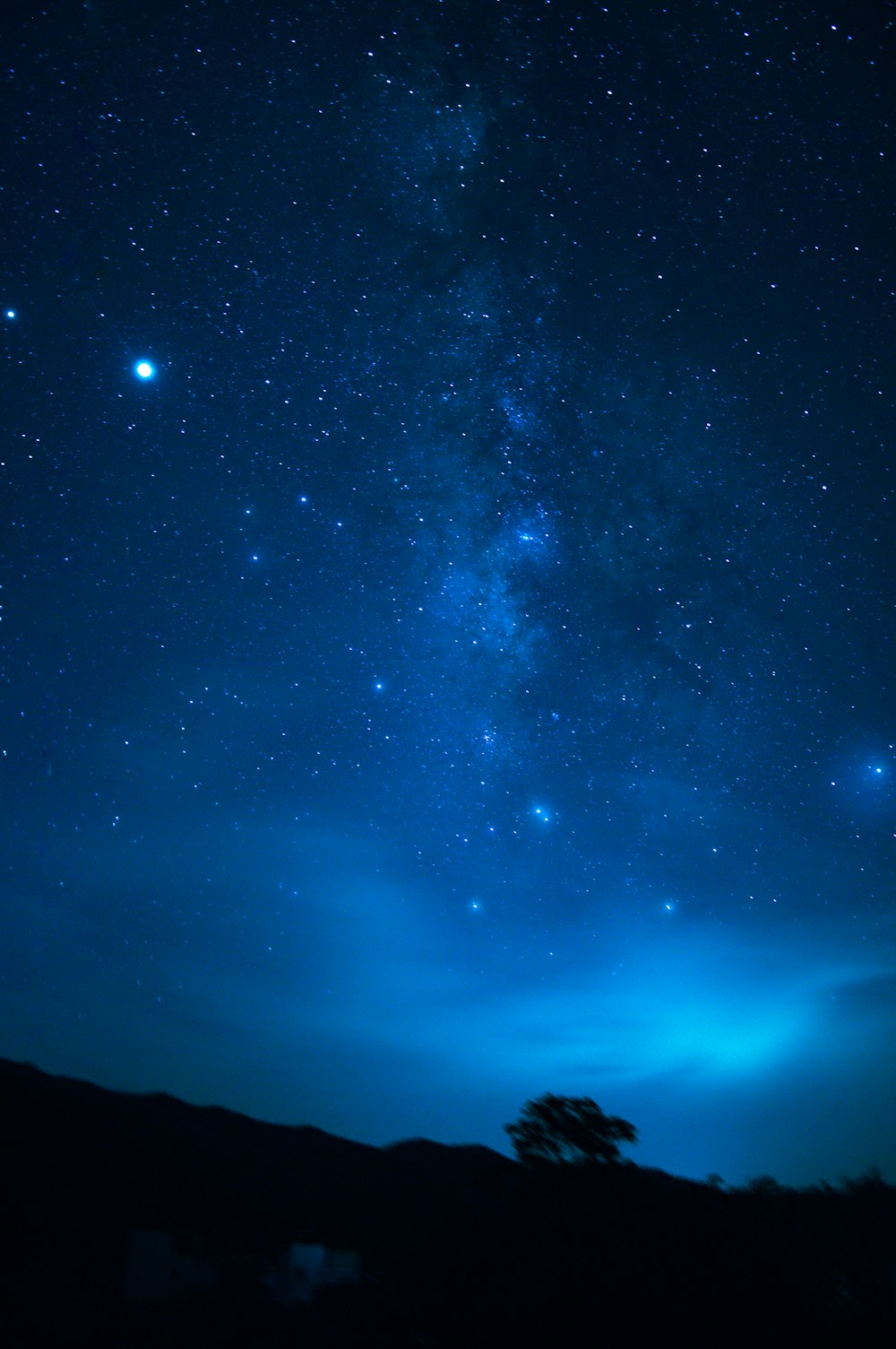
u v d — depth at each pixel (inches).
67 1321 388.8
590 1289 262.4
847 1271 302.2
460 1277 279.6
